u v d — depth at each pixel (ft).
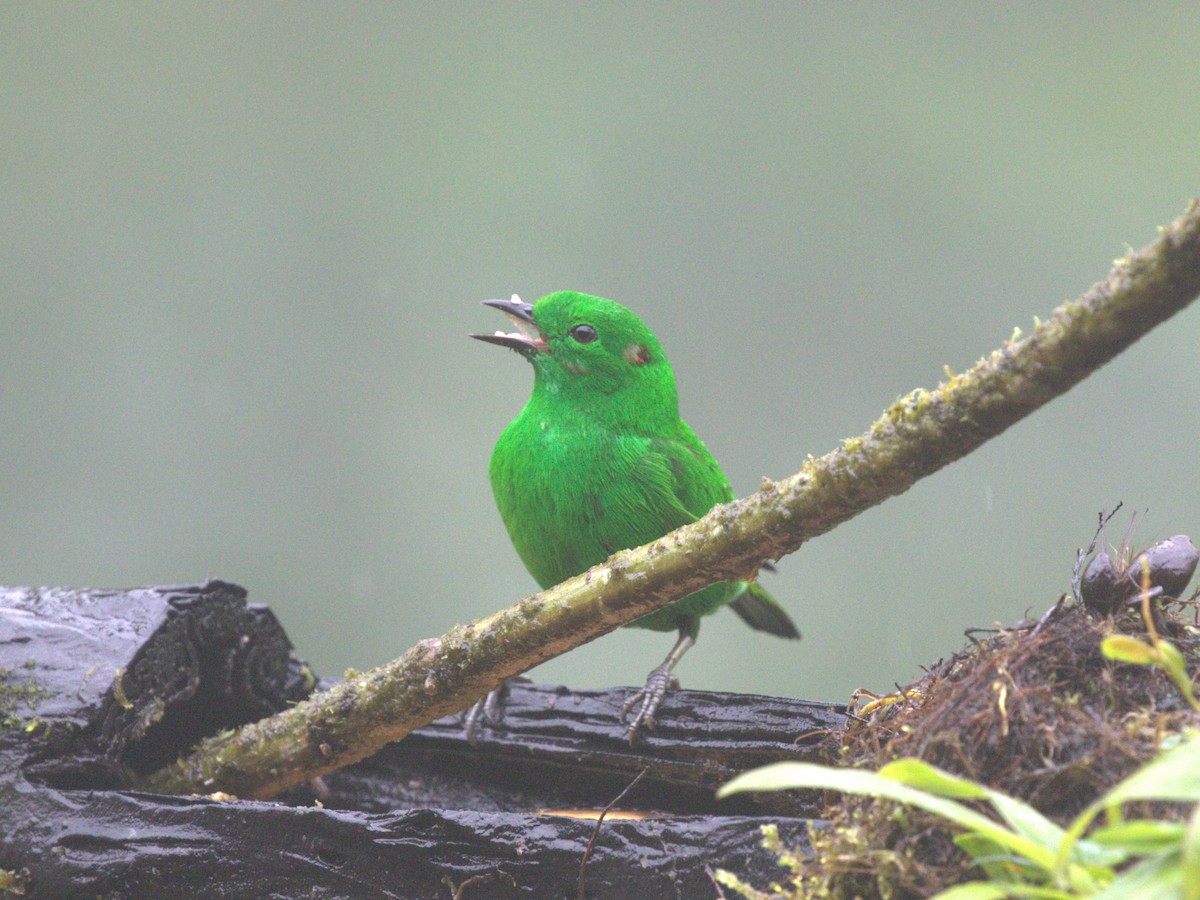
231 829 13.04
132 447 47.16
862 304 49.11
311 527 46.60
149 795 13.44
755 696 15.75
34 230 48.75
